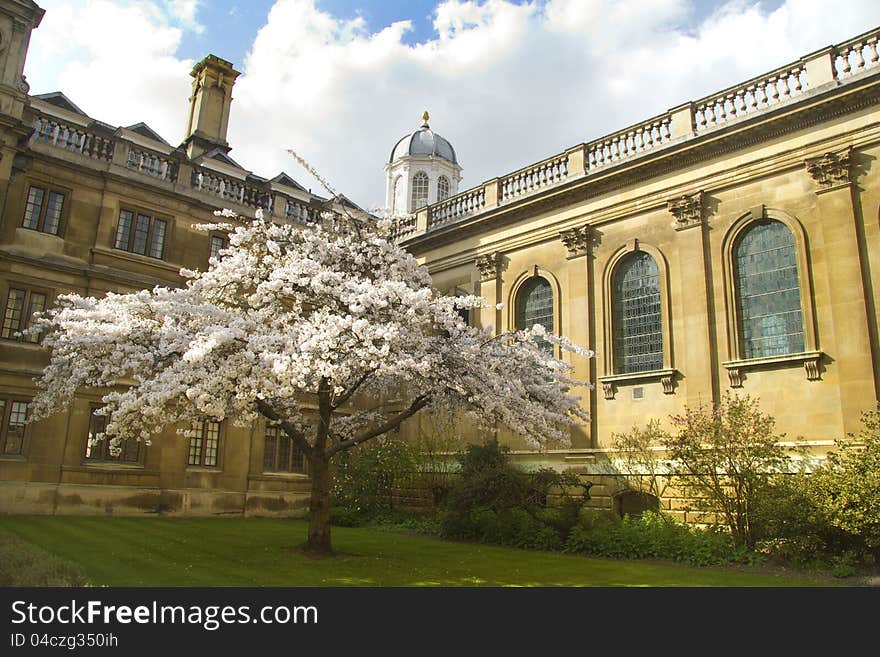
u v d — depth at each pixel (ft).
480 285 82.48
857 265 52.95
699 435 52.65
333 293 46.75
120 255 73.92
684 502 58.08
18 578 31.99
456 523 61.82
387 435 81.30
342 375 39.91
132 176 76.79
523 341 52.39
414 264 54.75
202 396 36.63
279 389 37.78
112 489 68.95
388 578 37.76
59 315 45.32
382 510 77.25
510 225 79.97
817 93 56.44
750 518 48.70
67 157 72.59
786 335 56.70
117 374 44.93
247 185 86.84
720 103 64.28
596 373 68.39
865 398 50.70
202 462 76.79
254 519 75.10
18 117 66.49
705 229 63.05
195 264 79.92
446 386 46.37
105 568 36.91
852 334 52.26
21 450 65.26
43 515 64.28
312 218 91.61
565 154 76.38
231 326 40.50
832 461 46.98
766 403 56.13
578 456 66.90
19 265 67.56
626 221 69.46
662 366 64.08
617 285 69.67
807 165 57.06
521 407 46.24
